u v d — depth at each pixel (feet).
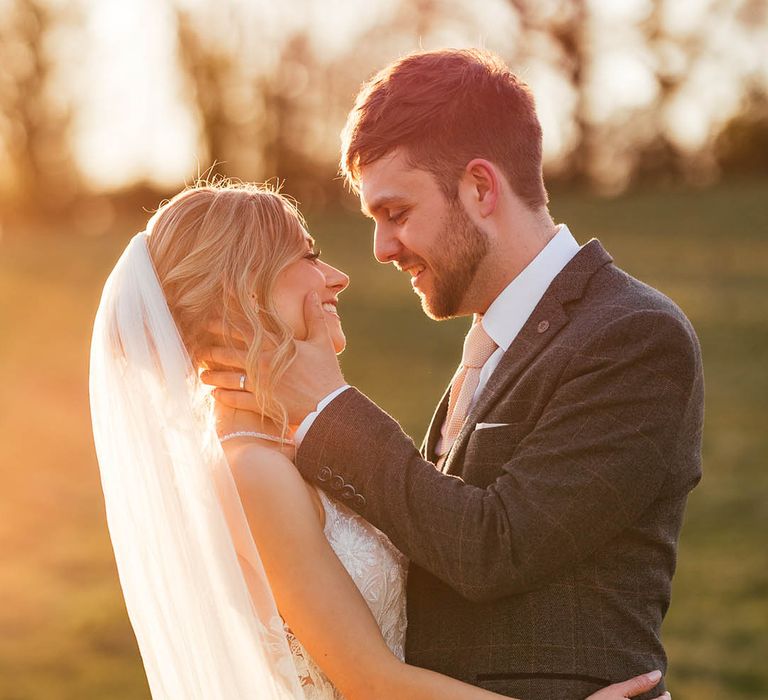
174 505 7.87
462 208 8.06
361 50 96.84
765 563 28.30
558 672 7.45
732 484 34.22
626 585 7.61
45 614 26.96
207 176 8.78
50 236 88.89
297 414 7.87
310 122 98.53
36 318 61.05
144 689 22.54
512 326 8.21
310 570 7.67
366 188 8.22
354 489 7.63
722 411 41.47
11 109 98.27
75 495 37.11
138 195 98.12
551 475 7.27
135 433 7.98
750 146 97.14
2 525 34.01
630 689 7.30
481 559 7.24
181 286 8.05
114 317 8.08
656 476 7.31
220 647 7.78
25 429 44.06
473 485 7.79
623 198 90.48
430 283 8.29
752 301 55.31
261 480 7.75
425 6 94.99
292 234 8.21
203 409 8.05
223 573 7.71
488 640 7.63
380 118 8.08
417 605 8.09
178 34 97.19
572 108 97.40
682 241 71.56
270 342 7.94
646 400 7.34
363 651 7.58
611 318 7.60
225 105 97.66
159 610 8.04
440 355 52.26
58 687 22.63
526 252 8.18
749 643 23.91
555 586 7.54
